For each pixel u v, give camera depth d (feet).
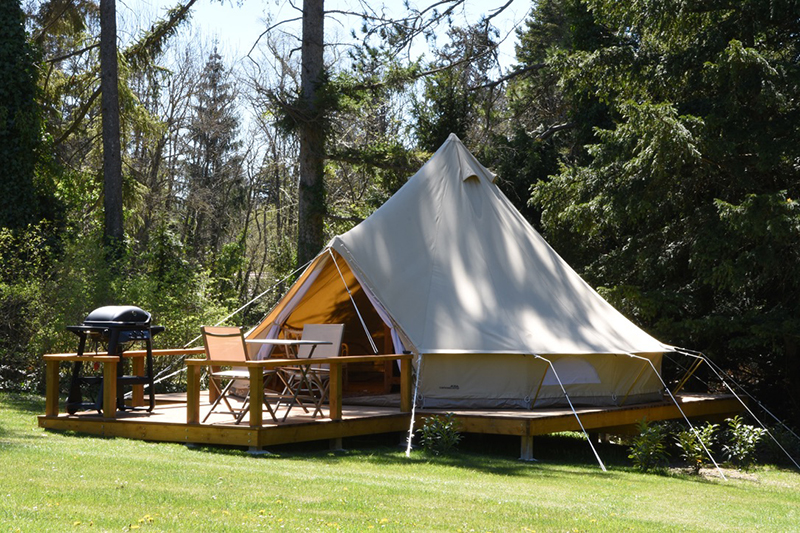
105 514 15.85
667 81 52.60
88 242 52.60
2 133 57.52
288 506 17.85
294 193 112.06
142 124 74.59
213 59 109.60
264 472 22.31
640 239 54.13
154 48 70.95
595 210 52.13
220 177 110.93
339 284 42.68
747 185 47.37
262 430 27.25
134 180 76.89
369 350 48.83
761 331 45.21
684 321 48.37
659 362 39.99
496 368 34.27
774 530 20.30
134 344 50.65
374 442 33.22
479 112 83.35
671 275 53.52
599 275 56.44
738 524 20.89
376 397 38.93
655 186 49.19
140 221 82.58
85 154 87.10
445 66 78.64
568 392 35.42
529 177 72.33
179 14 69.51
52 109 71.31
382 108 88.12
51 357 31.99
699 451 32.65
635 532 17.85
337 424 29.73
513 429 30.68
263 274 114.52
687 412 39.55
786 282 50.06
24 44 60.03
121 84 70.74
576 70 56.95
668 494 25.41
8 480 18.61
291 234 111.14
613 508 21.27
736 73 44.83
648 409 36.63
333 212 81.30
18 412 37.65
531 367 34.47
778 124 46.37
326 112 68.28
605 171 52.08
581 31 66.49
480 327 34.94
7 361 49.70
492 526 17.16
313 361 29.25
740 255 44.47
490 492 22.17
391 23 74.08
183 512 16.53
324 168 77.87
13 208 57.98
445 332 34.47
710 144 45.80
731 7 49.47
